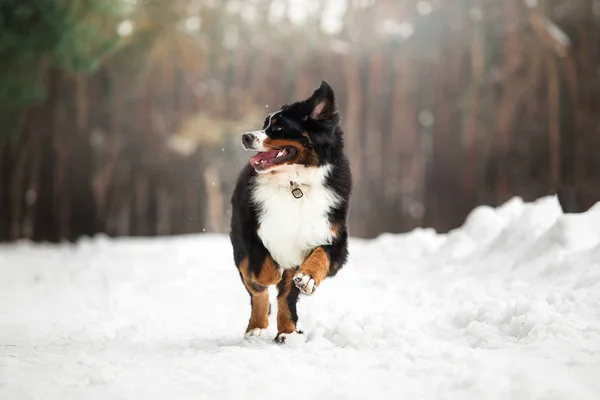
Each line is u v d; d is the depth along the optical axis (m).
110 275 13.84
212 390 4.52
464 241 11.54
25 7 25.89
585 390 4.11
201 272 13.51
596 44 34.66
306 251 6.71
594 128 34.44
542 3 33.38
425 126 41.50
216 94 40.84
